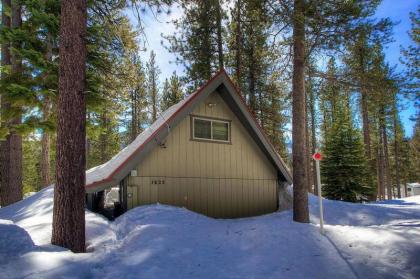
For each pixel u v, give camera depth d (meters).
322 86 11.98
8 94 12.91
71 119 6.98
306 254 6.15
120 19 10.20
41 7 13.32
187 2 9.75
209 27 20.25
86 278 5.22
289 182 15.15
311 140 32.03
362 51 10.59
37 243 7.07
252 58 19.73
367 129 25.73
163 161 11.83
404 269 5.51
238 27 19.52
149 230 7.47
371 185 24.23
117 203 11.30
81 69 7.23
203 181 12.72
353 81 10.87
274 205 14.75
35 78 13.55
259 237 7.04
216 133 13.36
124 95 13.91
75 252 6.61
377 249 6.24
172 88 26.52
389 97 10.91
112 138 30.89
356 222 11.22
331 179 23.20
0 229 5.80
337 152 23.25
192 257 6.08
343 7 9.40
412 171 47.34
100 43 12.36
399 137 40.22
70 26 7.25
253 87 20.27
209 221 9.33
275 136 22.06
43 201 12.07
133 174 11.02
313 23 9.80
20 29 13.20
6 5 14.40
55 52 14.20
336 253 6.18
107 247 6.83
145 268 5.56
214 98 13.39
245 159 14.07
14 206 12.91
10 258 5.37
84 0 7.47
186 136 12.52
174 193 11.92
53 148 22.16
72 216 6.73
